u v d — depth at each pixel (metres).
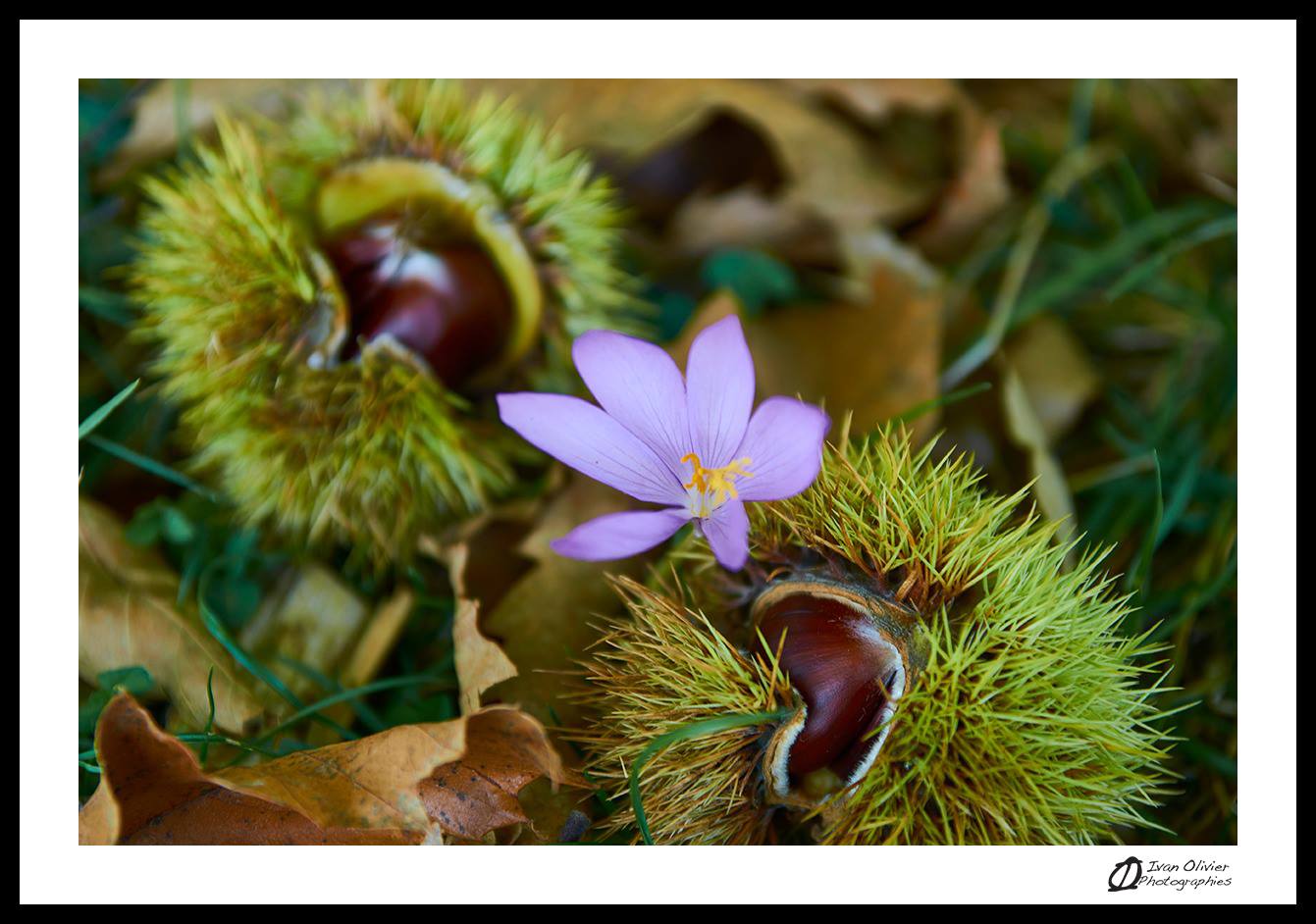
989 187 0.48
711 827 0.38
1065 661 0.37
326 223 0.43
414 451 0.41
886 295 0.46
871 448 0.44
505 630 0.41
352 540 0.43
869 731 0.37
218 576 0.43
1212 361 0.47
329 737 0.41
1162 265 0.48
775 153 0.49
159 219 0.41
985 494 0.44
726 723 0.37
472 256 0.42
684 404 0.38
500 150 0.42
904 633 0.38
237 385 0.41
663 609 0.38
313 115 0.43
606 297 0.43
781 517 0.38
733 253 0.48
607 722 0.39
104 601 0.41
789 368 0.45
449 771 0.38
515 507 0.43
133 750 0.36
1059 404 0.46
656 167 0.49
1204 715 0.42
